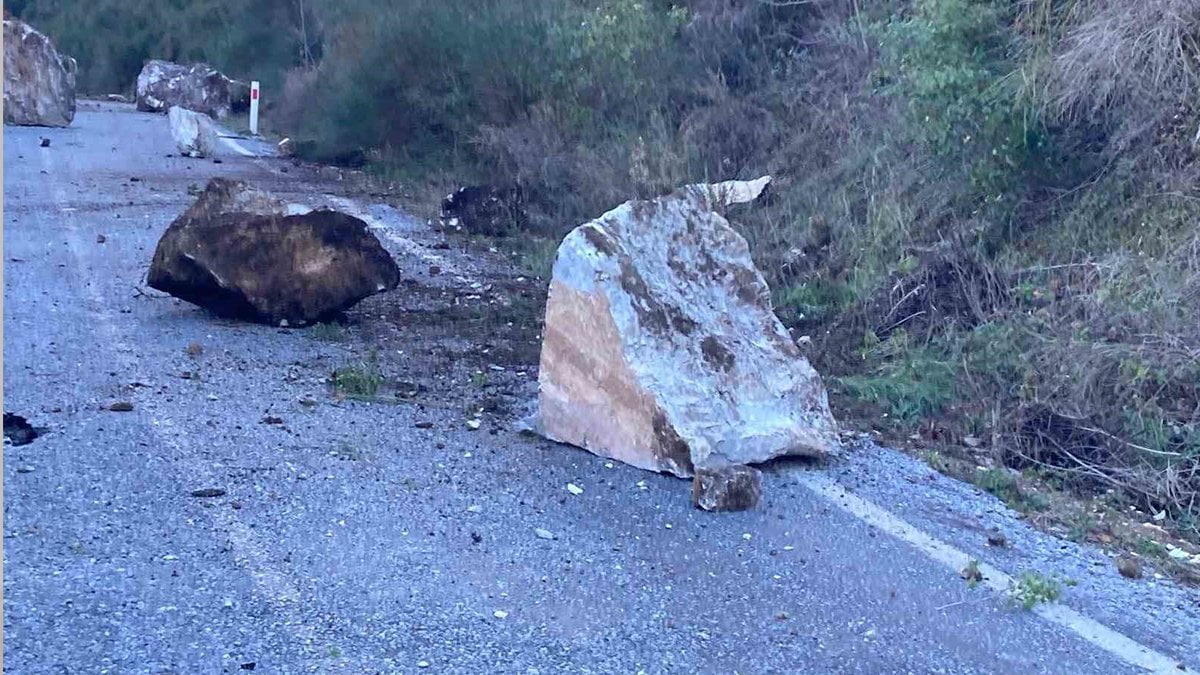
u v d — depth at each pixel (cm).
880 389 873
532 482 639
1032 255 1015
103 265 1123
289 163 2216
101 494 564
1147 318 849
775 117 1516
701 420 668
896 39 1166
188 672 415
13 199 1500
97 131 2644
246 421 693
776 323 745
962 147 1096
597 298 681
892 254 1101
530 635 468
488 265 1304
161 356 819
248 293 916
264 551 522
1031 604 534
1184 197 957
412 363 870
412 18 2030
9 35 2597
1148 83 1010
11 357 785
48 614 446
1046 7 1073
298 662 430
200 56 5231
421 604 486
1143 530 680
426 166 1977
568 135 1672
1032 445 796
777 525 609
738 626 491
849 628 498
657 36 1714
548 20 1827
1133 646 505
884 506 650
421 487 616
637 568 542
